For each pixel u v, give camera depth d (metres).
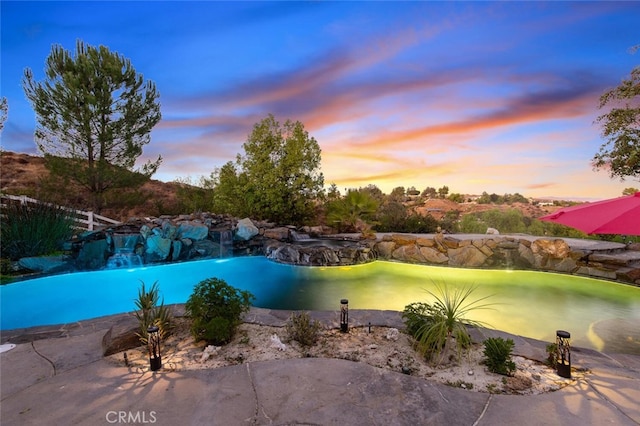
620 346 5.47
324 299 8.30
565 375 3.55
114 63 14.73
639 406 3.00
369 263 12.01
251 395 3.17
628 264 9.17
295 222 16.88
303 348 4.29
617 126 8.89
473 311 7.28
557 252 10.37
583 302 7.82
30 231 9.81
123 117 15.25
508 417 2.84
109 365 3.82
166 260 11.85
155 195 21.69
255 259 12.73
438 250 11.72
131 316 5.91
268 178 15.72
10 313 7.34
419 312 4.62
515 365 3.73
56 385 3.37
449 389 3.30
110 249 11.17
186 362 3.89
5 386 3.36
